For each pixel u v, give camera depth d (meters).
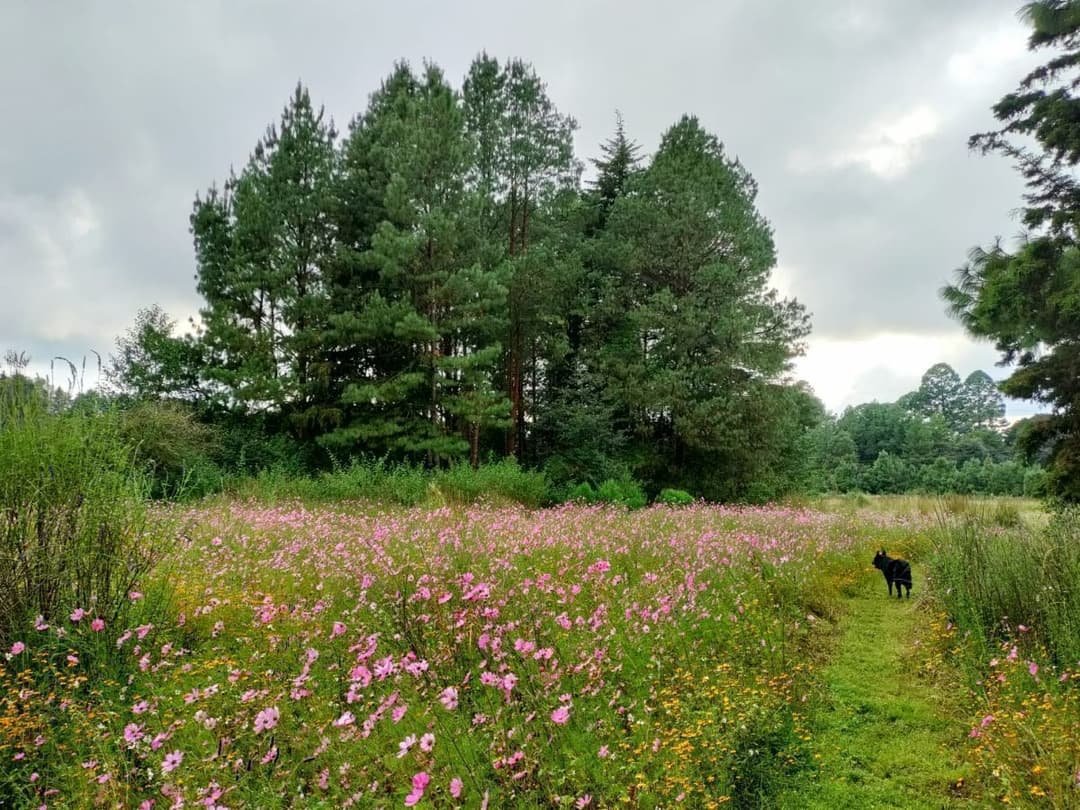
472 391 19.75
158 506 5.94
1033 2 10.34
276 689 3.78
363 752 3.26
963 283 11.09
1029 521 10.45
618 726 3.64
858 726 4.27
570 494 17.73
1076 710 3.64
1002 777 3.16
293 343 19.77
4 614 4.13
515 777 2.84
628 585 6.37
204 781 2.90
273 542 7.94
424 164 19.38
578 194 24.42
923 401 99.00
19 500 4.30
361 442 19.84
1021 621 5.27
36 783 2.97
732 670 4.64
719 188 24.30
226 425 20.11
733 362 21.30
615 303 23.61
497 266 21.03
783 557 7.70
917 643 5.71
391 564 6.11
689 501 18.44
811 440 28.44
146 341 21.08
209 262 21.06
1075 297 9.48
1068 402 10.37
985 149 11.16
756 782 3.41
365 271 21.27
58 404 4.81
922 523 12.38
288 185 20.64
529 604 4.95
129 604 4.51
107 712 3.27
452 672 3.98
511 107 22.61
